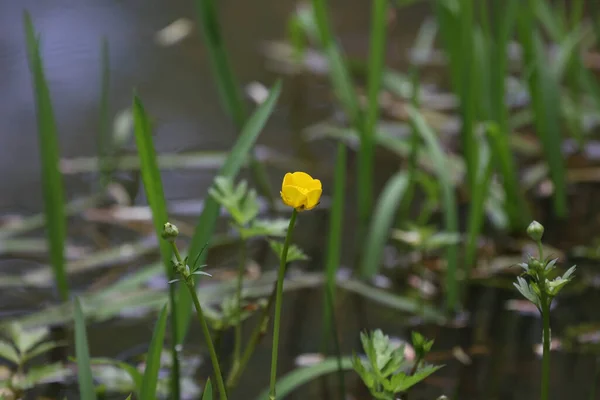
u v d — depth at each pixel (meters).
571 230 2.17
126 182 2.42
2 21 3.58
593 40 3.39
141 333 1.86
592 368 1.80
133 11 3.90
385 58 3.46
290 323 1.88
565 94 2.92
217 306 1.91
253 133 1.75
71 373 1.79
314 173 2.51
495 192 2.27
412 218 2.24
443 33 2.12
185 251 1.97
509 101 2.97
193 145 2.58
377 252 1.97
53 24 3.60
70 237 2.12
